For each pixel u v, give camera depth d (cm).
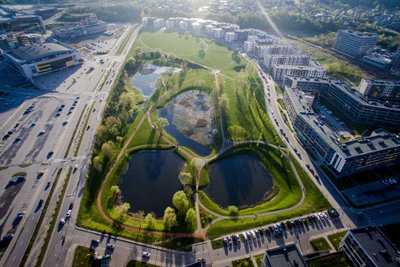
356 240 12094
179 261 12825
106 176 17725
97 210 15312
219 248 13412
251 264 12712
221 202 16650
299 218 14988
